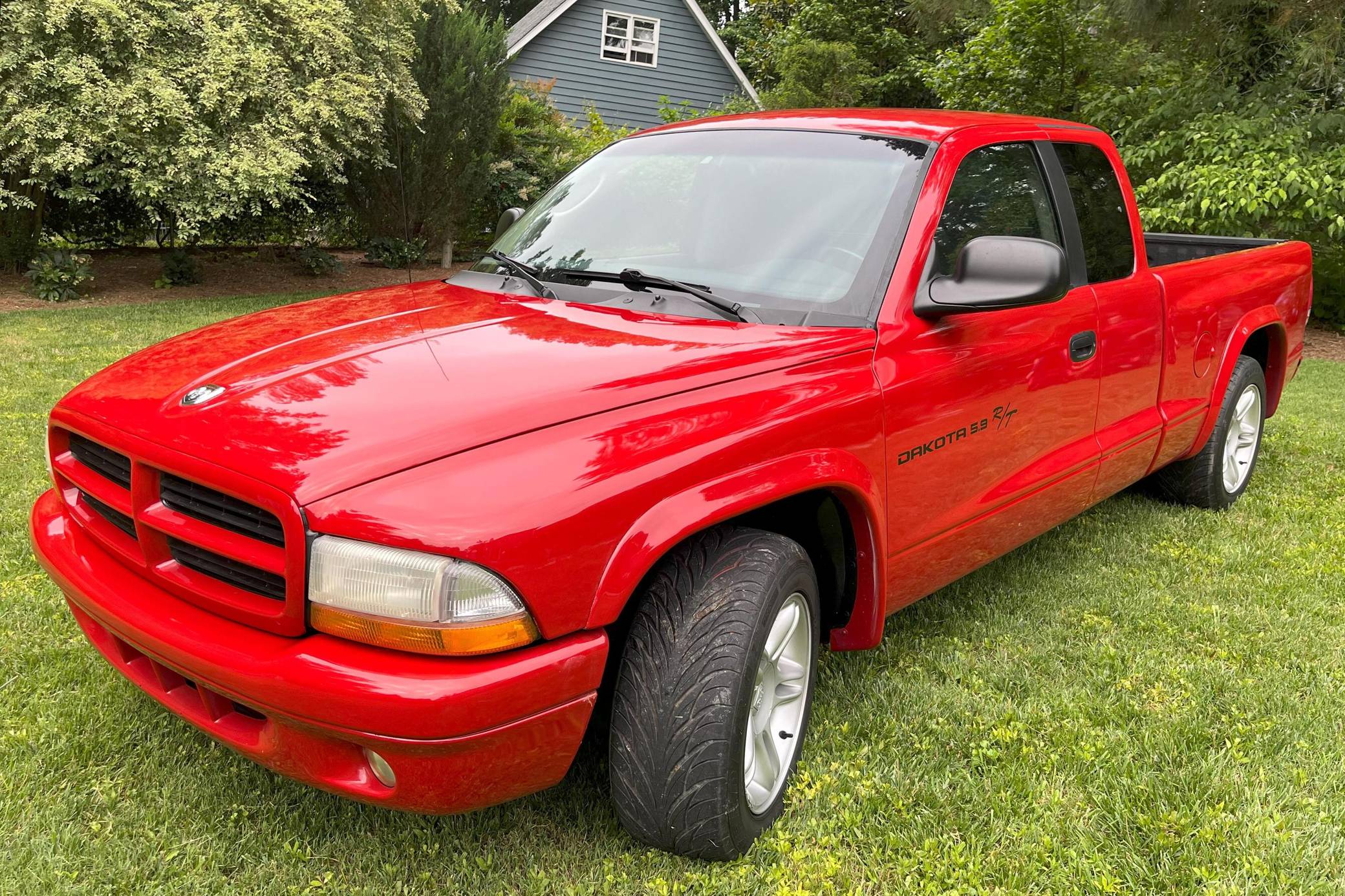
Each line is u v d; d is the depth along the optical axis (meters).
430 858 2.29
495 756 1.89
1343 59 10.84
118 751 2.61
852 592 2.74
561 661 1.91
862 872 2.29
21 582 3.54
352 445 1.95
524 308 2.78
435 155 14.42
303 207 12.75
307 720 1.85
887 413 2.61
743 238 2.95
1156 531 4.66
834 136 3.22
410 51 13.13
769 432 2.28
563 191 3.57
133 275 13.58
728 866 2.28
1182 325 4.14
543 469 1.94
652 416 2.14
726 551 2.25
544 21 20.66
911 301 2.77
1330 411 7.65
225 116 11.07
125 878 2.14
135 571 2.25
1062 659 3.35
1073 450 3.53
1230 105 11.65
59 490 2.55
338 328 2.62
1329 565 4.23
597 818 2.42
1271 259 5.04
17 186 11.95
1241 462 5.14
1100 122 12.62
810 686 2.58
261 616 1.95
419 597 1.80
